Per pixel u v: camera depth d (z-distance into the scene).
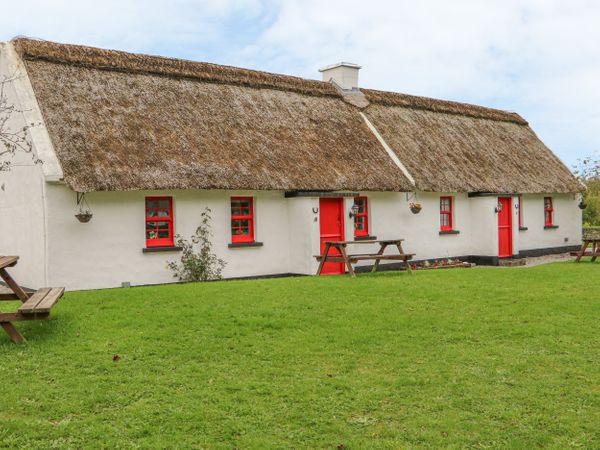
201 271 14.88
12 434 5.13
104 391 6.16
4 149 15.02
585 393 6.20
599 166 39.25
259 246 16.33
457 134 23.36
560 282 13.37
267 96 18.83
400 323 9.12
